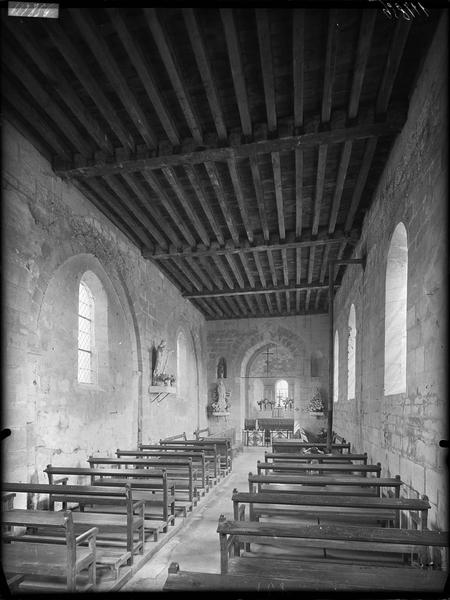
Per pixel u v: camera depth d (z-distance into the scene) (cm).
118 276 1124
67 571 399
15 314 695
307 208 1062
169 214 1100
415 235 593
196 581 321
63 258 853
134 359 1214
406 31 499
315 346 2058
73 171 812
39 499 715
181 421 1672
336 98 664
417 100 589
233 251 1227
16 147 718
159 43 527
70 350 877
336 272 1514
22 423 697
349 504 498
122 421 1113
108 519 580
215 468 1048
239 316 2144
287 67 603
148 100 677
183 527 711
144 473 718
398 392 750
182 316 1741
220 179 905
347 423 1310
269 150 737
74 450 872
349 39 548
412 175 614
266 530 391
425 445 536
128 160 772
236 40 520
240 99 623
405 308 772
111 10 482
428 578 339
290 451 1251
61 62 594
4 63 559
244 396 2211
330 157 837
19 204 718
